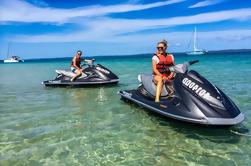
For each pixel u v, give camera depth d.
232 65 25.66
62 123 6.16
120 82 13.48
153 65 6.64
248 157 4.16
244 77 13.93
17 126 6.02
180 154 4.34
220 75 15.64
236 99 8.07
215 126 5.11
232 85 11.05
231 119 4.91
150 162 4.09
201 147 4.60
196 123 5.16
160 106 6.07
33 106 8.14
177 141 4.90
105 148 4.65
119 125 5.92
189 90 5.52
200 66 25.81
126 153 4.43
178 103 5.64
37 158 4.32
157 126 5.78
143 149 4.57
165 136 5.17
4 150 4.66
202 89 5.36
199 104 5.22
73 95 9.90
